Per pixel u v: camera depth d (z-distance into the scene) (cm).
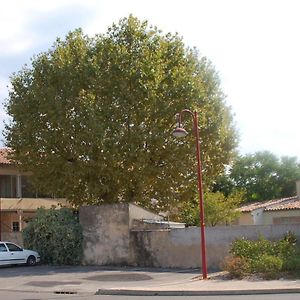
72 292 1803
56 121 3000
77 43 3158
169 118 3041
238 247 2145
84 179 3042
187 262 2531
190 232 2539
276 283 1720
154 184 3206
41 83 3147
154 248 2630
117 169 2975
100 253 2772
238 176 6400
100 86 2988
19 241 3438
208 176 3331
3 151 4325
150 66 3002
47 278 2236
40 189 3244
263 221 4419
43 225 2944
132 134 2927
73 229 2844
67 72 3047
